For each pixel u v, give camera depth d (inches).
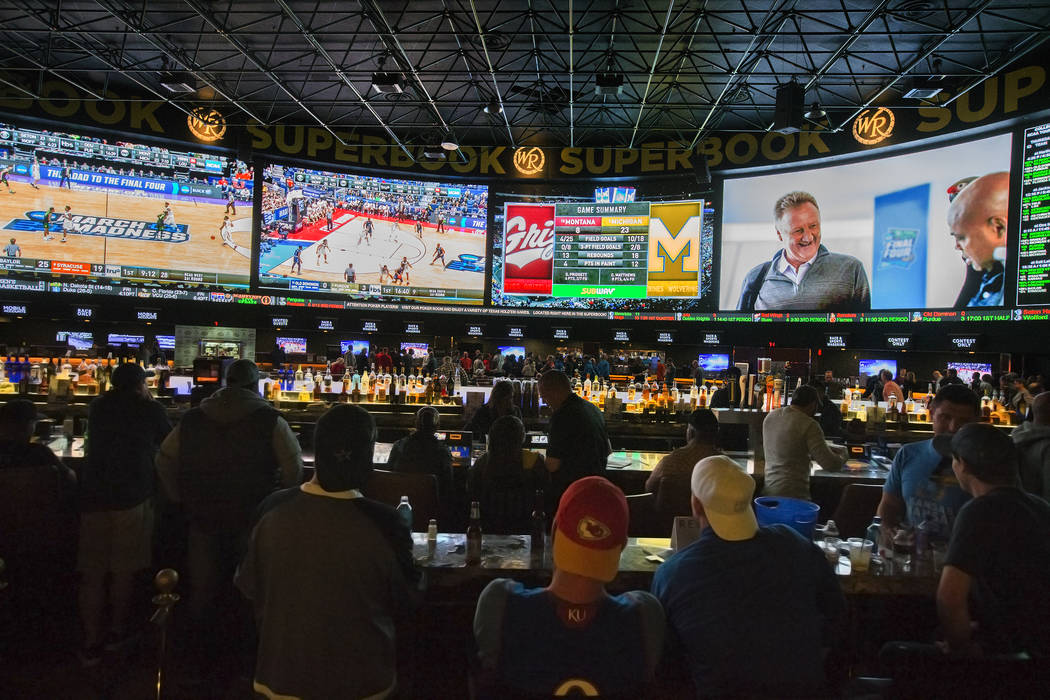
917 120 557.3
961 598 85.3
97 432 143.4
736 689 70.0
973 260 527.5
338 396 289.0
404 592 77.7
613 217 708.7
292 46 520.7
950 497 116.7
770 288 650.2
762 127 652.7
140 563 149.5
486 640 64.7
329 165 689.0
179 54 487.5
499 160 711.7
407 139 670.5
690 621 72.9
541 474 158.7
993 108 509.0
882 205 588.1
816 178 628.4
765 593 72.0
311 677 71.5
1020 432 133.6
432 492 158.1
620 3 435.2
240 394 129.5
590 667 62.6
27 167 601.6
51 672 134.5
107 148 625.3
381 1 440.5
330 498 75.1
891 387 387.9
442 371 444.1
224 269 661.9
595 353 724.7
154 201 641.0
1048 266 480.4
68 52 511.5
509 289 721.6
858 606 116.8
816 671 71.8
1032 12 423.8
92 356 402.0
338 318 694.5
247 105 654.5
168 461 127.3
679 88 571.2
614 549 62.6
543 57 470.6
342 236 695.7
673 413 296.0
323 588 72.0
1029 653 79.9
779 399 254.1
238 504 126.4
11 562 144.3
